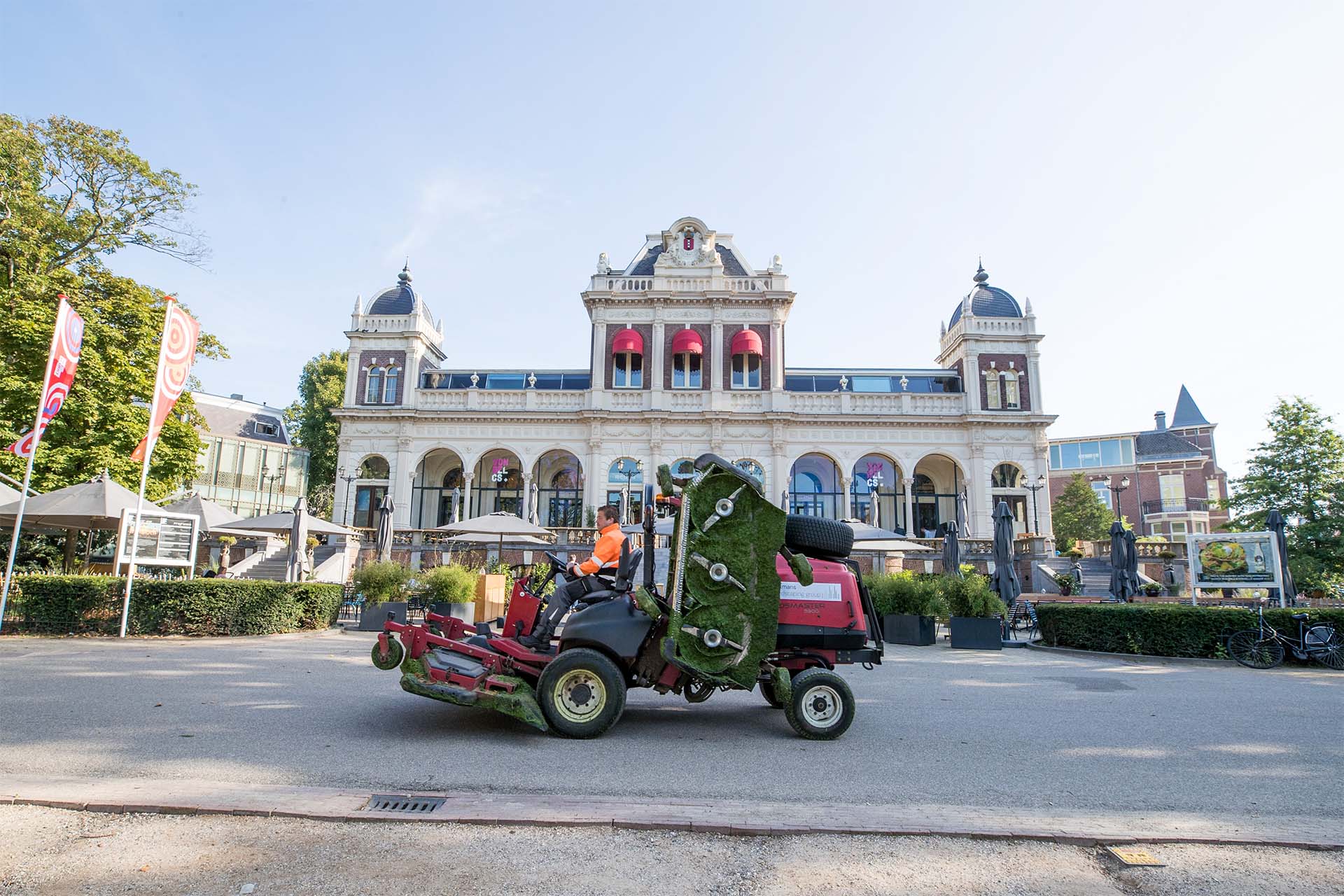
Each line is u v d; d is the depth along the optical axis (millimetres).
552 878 3740
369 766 5793
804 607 7637
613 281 42812
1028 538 35062
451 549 33344
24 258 23234
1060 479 71750
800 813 4770
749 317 41781
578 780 5574
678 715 8352
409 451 40562
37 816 4438
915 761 6352
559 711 6980
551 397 41406
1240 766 6281
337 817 4492
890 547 27625
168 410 15539
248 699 8398
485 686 6965
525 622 7996
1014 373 41281
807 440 40469
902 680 11188
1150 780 5836
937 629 21875
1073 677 11742
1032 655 14953
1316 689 10664
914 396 41156
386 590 17609
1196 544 17203
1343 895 3744
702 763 6156
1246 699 9680
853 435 40500
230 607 14977
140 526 15227
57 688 8727
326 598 17203
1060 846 4352
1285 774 6059
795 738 7172
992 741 7125
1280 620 13641
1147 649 14422
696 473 7352
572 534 34719
